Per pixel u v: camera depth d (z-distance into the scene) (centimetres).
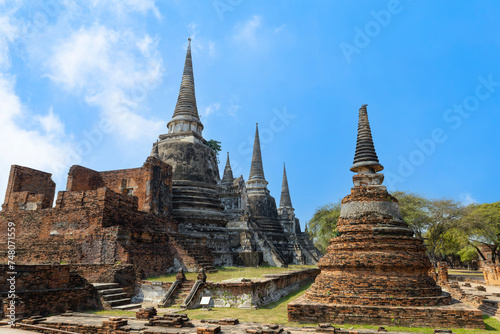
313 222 5297
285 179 7138
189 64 4212
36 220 2403
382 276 1383
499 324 1352
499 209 4894
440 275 2475
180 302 1695
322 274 1544
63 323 1262
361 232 1506
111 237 2069
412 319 1251
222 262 3231
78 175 3025
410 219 4384
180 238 2647
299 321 1333
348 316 1298
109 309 1636
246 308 1634
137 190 3002
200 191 3406
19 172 2914
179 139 3625
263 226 4994
